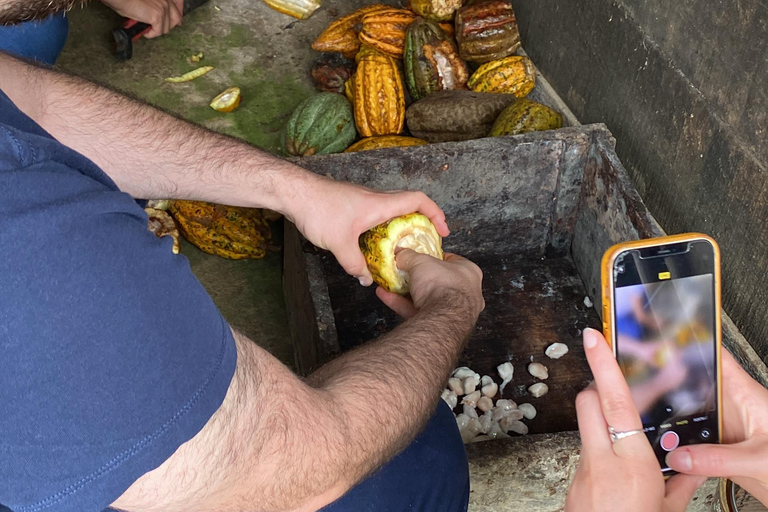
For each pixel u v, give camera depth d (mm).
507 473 907
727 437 683
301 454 574
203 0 2049
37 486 453
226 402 507
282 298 1427
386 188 1165
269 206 895
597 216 1179
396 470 788
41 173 442
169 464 487
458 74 1623
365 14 1746
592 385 632
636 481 585
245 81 1845
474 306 787
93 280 443
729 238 1046
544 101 1545
